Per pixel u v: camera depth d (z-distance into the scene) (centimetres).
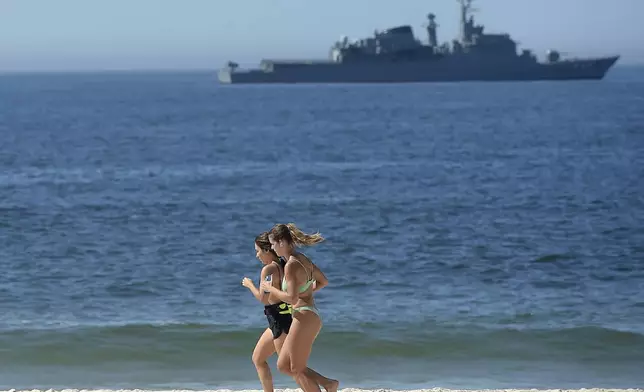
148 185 11369
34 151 16812
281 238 2395
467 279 5572
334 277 5606
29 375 3538
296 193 10475
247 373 3572
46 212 8669
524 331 4256
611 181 11319
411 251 6512
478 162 14362
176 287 5309
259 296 2452
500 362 3762
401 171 13062
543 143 18038
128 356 3831
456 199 9725
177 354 3866
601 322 4456
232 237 7238
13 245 6712
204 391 3225
